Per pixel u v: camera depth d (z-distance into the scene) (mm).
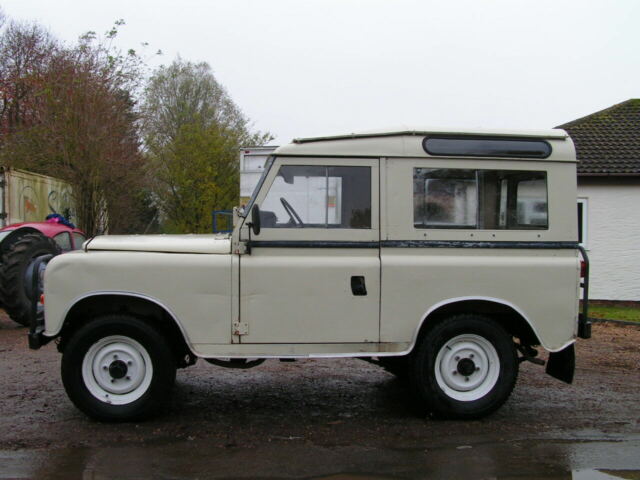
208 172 26016
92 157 17609
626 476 4000
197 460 4195
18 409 5344
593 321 11688
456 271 5094
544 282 5172
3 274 9148
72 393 4902
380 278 5039
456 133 5172
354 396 5961
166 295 4906
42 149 17969
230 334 4938
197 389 6160
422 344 5129
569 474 4027
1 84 22938
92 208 17922
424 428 4977
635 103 17766
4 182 13656
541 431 4918
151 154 23078
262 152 8922
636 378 6855
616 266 14945
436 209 5141
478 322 5152
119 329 4906
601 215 14969
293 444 4559
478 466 4148
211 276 4926
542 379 6770
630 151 15398
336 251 5051
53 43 27094
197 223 26766
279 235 5004
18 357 7621
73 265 4883
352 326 5027
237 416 5266
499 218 5195
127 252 5000
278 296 4965
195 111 36250
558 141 5266
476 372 5219
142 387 4980
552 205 5227
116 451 4348
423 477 3951
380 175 5102
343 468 4082
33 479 3830
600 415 5375
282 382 6512
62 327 4977
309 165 5070
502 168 5195
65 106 17438
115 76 18469
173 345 5383
